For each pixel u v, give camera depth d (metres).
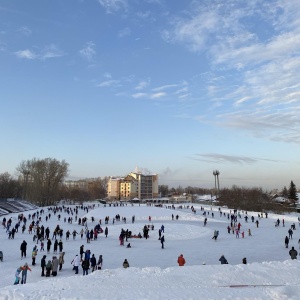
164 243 44.31
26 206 115.19
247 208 129.75
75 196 182.88
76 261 27.16
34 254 29.55
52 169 149.75
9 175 173.50
